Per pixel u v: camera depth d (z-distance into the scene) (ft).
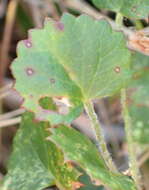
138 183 0.64
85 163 0.55
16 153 0.67
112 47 0.61
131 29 0.87
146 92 0.97
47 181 0.66
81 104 0.61
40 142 0.65
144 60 0.97
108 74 0.61
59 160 0.63
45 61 0.60
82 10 1.03
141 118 0.98
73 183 0.62
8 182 0.68
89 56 0.61
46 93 0.60
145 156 0.97
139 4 0.66
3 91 1.03
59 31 0.60
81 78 0.61
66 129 0.59
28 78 0.59
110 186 0.54
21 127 0.67
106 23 0.61
